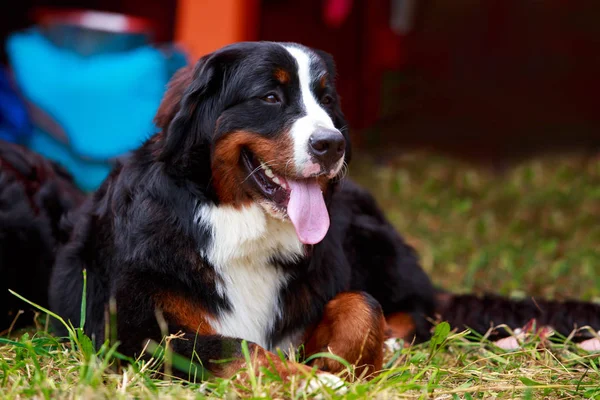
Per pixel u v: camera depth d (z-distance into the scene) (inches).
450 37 588.4
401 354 154.9
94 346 145.7
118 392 120.0
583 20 594.9
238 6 304.8
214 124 142.6
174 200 141.5
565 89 575.2
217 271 142.3
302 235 138.9
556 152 449.1
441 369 142.3
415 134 482.0
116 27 290.2
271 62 143.3
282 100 143.6
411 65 561.9
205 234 141.2
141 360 134.2
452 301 185.6
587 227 320.5
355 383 124.6
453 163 423.5
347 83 458.0
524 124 513.7
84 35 286.7
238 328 144.2
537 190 373.1
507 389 132.6
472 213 340.8
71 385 126.0
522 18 599.2
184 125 143.0
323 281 148.7
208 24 305.9
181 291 139.1
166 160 142.7
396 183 366.0
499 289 235.3
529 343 163.8
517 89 572.4
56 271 160.7
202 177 142.0
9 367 133.1
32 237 176.6
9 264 173.8
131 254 139.3
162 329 134.5
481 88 568.4
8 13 384.8
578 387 134.0
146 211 141.6
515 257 273.3
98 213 154.8
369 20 450.0
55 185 189.0
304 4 436.5
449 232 308.8
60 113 281.0
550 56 594.6
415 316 181.3
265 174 144.2
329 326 142.9
